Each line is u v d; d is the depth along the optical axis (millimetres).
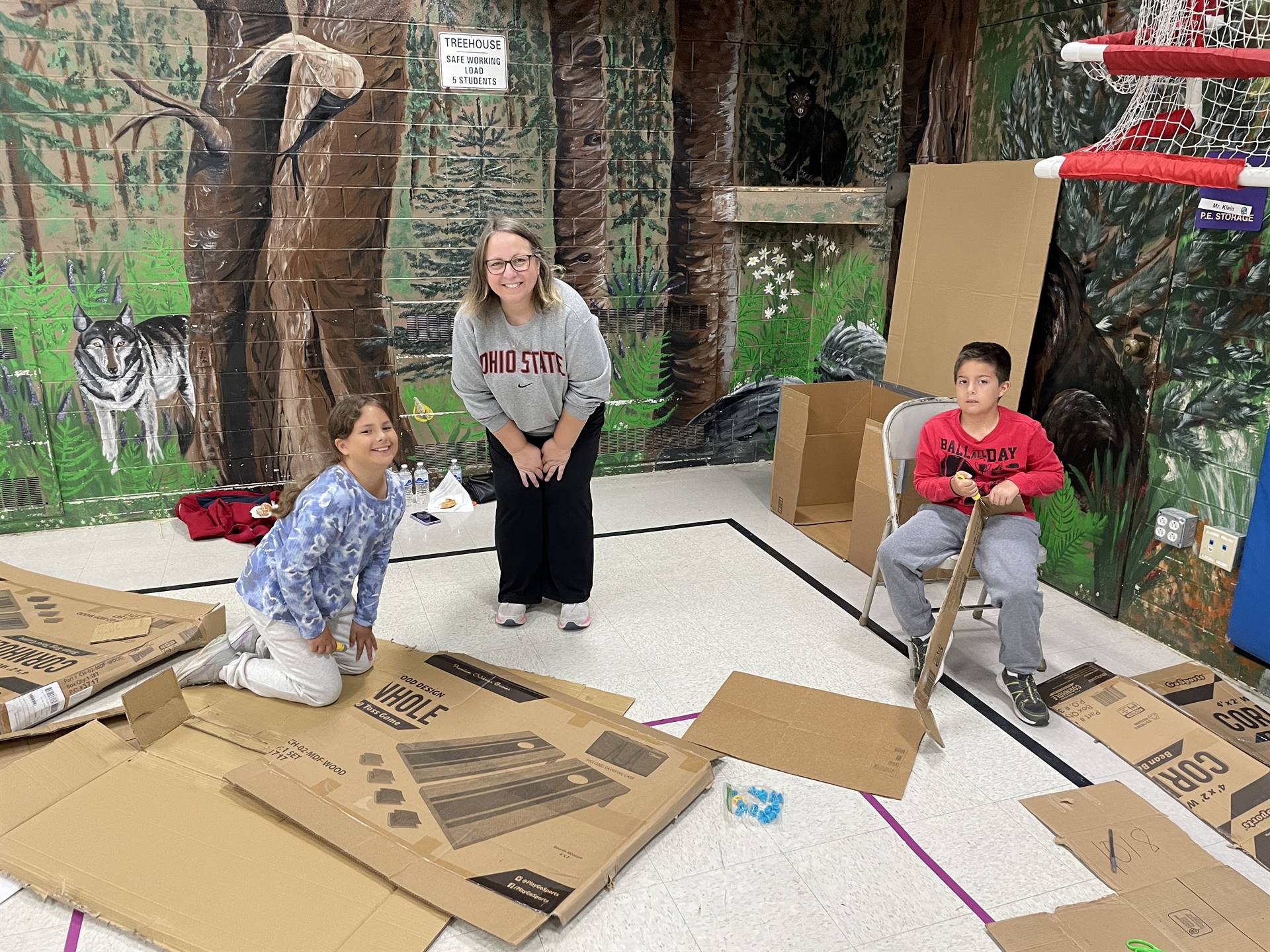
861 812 2014
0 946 1623
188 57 3441
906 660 2705
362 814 1881
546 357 2520
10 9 3229
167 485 3848
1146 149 2225
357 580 2389
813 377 4730
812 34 4281
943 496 2492
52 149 3385
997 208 3229
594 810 1923
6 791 1940
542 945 1641
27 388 3557
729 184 4348
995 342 3258
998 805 2043
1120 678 2494
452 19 3717
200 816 1903
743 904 1745
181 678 2432
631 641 2809
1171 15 2053
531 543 2824
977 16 3318
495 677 2461
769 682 2549
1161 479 2742
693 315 4465
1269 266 2350
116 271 3561
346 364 3961
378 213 3828
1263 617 2361
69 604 2795
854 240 4250
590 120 4027
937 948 1644
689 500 4184
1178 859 1850
